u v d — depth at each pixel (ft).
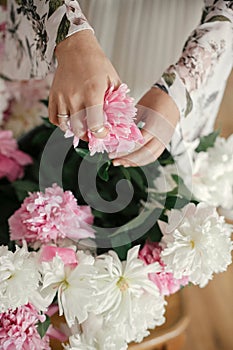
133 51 3.28
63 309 2.39
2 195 3.19
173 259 2.46
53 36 2.40
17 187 3.05
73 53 2.27
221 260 2.50
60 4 2.39
